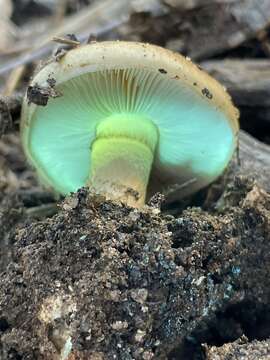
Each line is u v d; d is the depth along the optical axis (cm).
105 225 17
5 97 22
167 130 21
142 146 20
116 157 20
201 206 24
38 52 30
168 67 18
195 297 17
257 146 24
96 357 16
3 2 36
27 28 36
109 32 30
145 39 29
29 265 17
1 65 30
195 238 18
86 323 16
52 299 16
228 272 18
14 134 27
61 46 21
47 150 22
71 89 19
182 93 19
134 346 16
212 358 17
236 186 21
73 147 22
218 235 18
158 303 17
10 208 22
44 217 23
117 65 18
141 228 17
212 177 23
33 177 26
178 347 18
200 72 19
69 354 16
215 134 21
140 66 18
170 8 29
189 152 22
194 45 29
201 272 17
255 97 27
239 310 19
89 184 20
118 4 32
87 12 33
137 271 17
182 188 23
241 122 27
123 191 19
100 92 19
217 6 29
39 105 20
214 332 19
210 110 19
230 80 27
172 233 18
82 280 16
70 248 17
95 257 17
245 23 29
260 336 19
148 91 19
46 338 16
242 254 18
